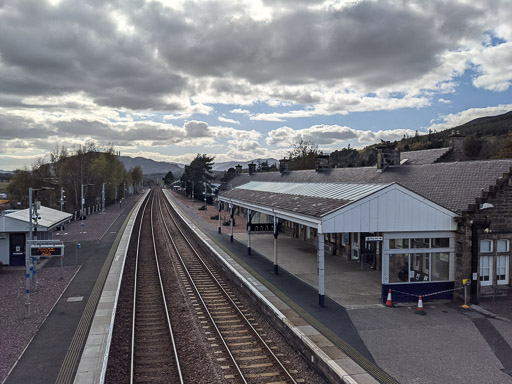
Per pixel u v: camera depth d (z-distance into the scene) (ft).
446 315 45.44
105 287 57.88
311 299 51.06
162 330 44.37
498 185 50.16
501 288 51.11
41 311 47.16
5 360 34.27
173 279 68.08
